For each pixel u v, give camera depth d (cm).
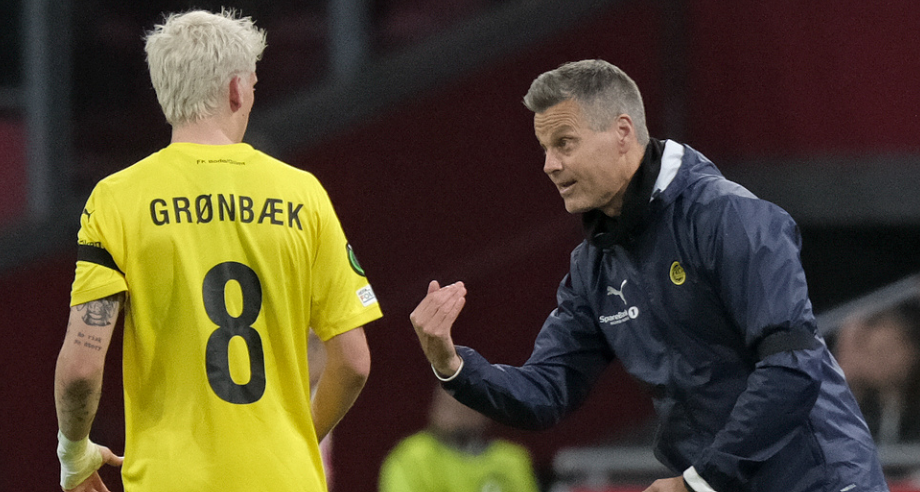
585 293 1073
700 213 959
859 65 2438
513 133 2520
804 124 2466
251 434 852
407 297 2488
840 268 2491
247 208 873
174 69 888
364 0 2944
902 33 2417
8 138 2984
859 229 2484
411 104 2522
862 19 2431
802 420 903
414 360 2473
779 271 912
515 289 2511
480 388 1010
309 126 2495
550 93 986
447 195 2514
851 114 2447
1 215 2947
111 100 2984
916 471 1748
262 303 870
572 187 998
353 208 2486
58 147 2953
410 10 2955
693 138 2508
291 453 861
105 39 2977
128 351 868
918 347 1952
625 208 982
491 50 2531
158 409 854
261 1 2962
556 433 2489
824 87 2453
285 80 2972
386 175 2503
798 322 902
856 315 2030
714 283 959
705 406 994
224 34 902
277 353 875
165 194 862
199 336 850
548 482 2480
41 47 2945
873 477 956
